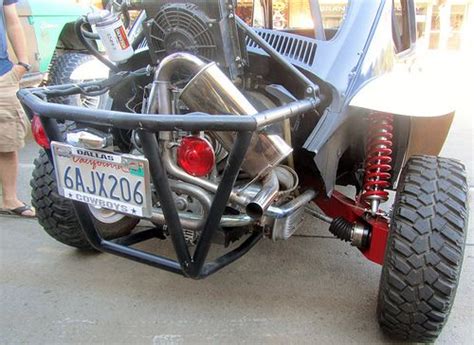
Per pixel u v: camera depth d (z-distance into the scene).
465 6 13.97
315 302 2.62
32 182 2.86
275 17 2.91
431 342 2.29
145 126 1.73
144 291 2.72
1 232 3.47
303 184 2.58
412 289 2.07
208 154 1.98
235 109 1.90
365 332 2.38
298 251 3.20
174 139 2.13
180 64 1.96
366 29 2.46
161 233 2.62
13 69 3.58
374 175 2.52
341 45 2.35
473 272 2.95
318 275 2.90
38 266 2.99
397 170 2.99
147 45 2.35
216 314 2.51
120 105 2.65
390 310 2.15
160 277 2.87
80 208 2.18
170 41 2.13
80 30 2.37
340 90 2.24
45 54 5.73
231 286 2.77
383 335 2.36
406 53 3.79
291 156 2.34
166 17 2.10
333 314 2.52
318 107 2.29
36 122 2.23
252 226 2.38
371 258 2.43
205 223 1.97
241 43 2.14
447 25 13.88
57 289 2.74
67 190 2.16
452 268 2.05
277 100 2.37
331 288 2.76
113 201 2.03
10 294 2.69
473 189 4.27
